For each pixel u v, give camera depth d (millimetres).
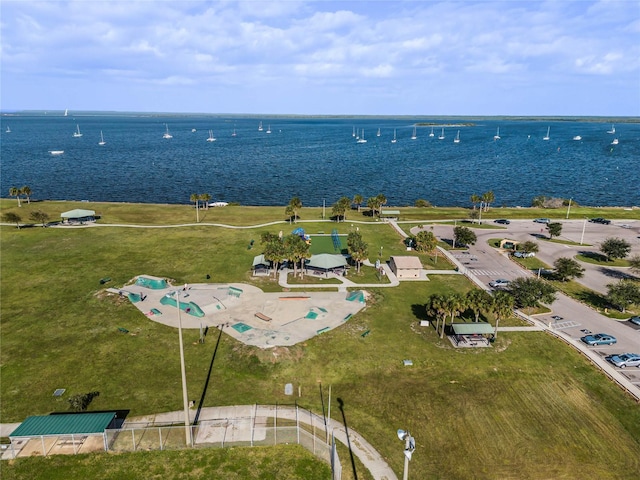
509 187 193250
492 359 57312
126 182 191500
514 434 43562
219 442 40531
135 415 45156
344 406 47656
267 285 79938
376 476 37562
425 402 48438
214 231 111375
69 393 48781
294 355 56719
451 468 38969
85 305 69938
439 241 109312
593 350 59719
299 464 37750
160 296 73375
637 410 47531
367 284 81500
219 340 60438
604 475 38500
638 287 78688
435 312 64125
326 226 119562
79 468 36844
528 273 89125
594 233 118562
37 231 107562
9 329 62438
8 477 35844
